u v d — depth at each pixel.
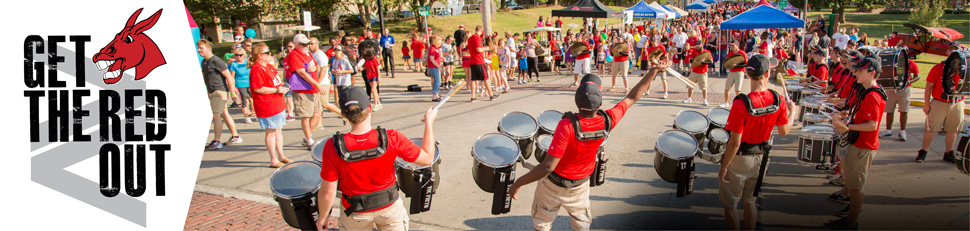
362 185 2.98
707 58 10.07
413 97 11.90
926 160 6.29
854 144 4.19
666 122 8.76
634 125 8.55
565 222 4.62
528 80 14.91
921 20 27.61
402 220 3.23
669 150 4.41
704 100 10.39
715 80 14.79
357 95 2.87
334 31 29.62
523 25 38.38
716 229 4.39
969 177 5.57
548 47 19.98
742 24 14.89
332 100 11.72
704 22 35.03
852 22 36.84
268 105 6.06
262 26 29.95
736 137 3.67
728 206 3.99
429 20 32.47
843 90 6.31
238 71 9.06
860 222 4.44
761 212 4.65
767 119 3.73
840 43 18.00
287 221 3.55
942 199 4.95
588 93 3.20
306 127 7.11
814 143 4.96
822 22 19.28
